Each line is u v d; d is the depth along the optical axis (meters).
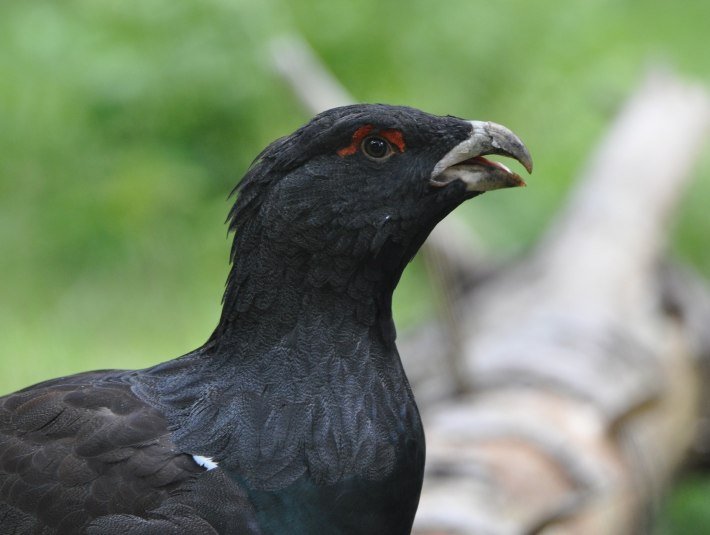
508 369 9.52
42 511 5.29
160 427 5.52
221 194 13.81
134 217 13.42
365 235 5.70
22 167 14.12
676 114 13.41
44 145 14.20
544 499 8.23
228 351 5.73
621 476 9.04
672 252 12.61
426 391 9.73
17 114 14.39
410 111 5.79
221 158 13.96
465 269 11.74
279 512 5.43
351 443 5.55
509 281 11.48
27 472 5.34
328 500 5.48
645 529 9.40
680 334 11.02
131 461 5.39
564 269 11.28
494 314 10.99
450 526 7.57
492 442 8.61
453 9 15.22
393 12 15.04
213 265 13.38
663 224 12.21
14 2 15.42
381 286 5.80
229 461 5.45
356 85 14.81
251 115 13.94
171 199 13.50
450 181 5.79
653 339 10.58
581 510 8.40
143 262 13.34
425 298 12.95
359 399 5.66
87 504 5.31
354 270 5.72
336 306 5.73
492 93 15.35
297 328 5.69
